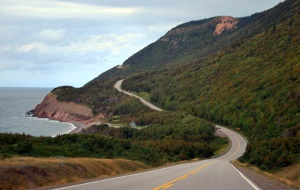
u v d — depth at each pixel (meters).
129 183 14.79
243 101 99.88
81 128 125.50
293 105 74.62
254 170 34.66
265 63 121.75
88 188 12.73
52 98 181.38
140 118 118.50
